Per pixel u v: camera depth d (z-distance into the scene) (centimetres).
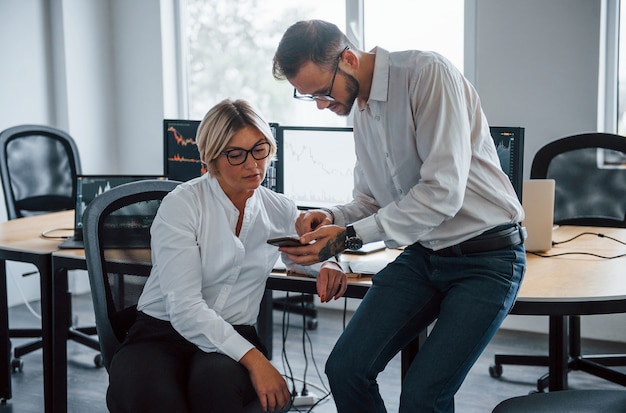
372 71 193
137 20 500
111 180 293
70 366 374
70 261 270
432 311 202
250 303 225
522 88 396
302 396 322
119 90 513
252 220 219
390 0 434
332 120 461
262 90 481
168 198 214
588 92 384
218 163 212
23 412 322
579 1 380
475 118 196
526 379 353
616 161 335
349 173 284
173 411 195
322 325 438
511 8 393
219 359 203
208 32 496
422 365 187
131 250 239
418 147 190
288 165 297
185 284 206
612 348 388
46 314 281
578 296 208
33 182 403
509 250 194
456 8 418
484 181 193
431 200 182
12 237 305
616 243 281
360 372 193
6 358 329
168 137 315
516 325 420
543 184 263
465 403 326
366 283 227
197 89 505
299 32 188
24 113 476
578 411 176
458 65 421
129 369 203
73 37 489
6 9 462
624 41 388
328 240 193
